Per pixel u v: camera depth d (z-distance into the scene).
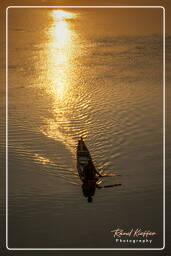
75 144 19.84
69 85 27.05
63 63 30.95
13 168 18.05
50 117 22.56
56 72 29.27
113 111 23.08
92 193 16.31
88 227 14.85
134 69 29.56
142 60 31.17
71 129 21.22
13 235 14.47
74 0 49.84
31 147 19.62
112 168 18.06
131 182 17.20
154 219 15.26
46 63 30.94
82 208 15.73
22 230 14.70
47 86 26.97
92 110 23.31
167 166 18.19
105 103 24.16
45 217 15.29
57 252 13.74
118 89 26.19
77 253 13.70
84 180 16.52
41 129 21.27
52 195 16.36
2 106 24.03
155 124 21.59
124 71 29.23
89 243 14.17
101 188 16.84
